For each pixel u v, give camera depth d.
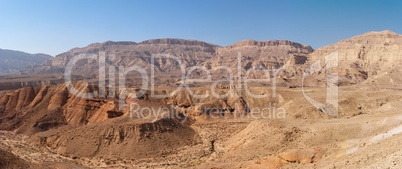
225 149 77.50
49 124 108.50
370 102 99.06
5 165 54.03
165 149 80.12
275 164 48.31
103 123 89.25
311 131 61.78
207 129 99.94
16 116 116.44
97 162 73.25
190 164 68.62
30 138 92.12
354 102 99.31
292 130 64.25
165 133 86.38
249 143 67.25
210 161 68.62
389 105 87.00
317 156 45.62
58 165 63.72
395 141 34.16
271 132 66.88
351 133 54.66
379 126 52.88
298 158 46.75
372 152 34.34
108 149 78.31
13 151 74.56
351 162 33.62
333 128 58.72
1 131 104.00
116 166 69.88
